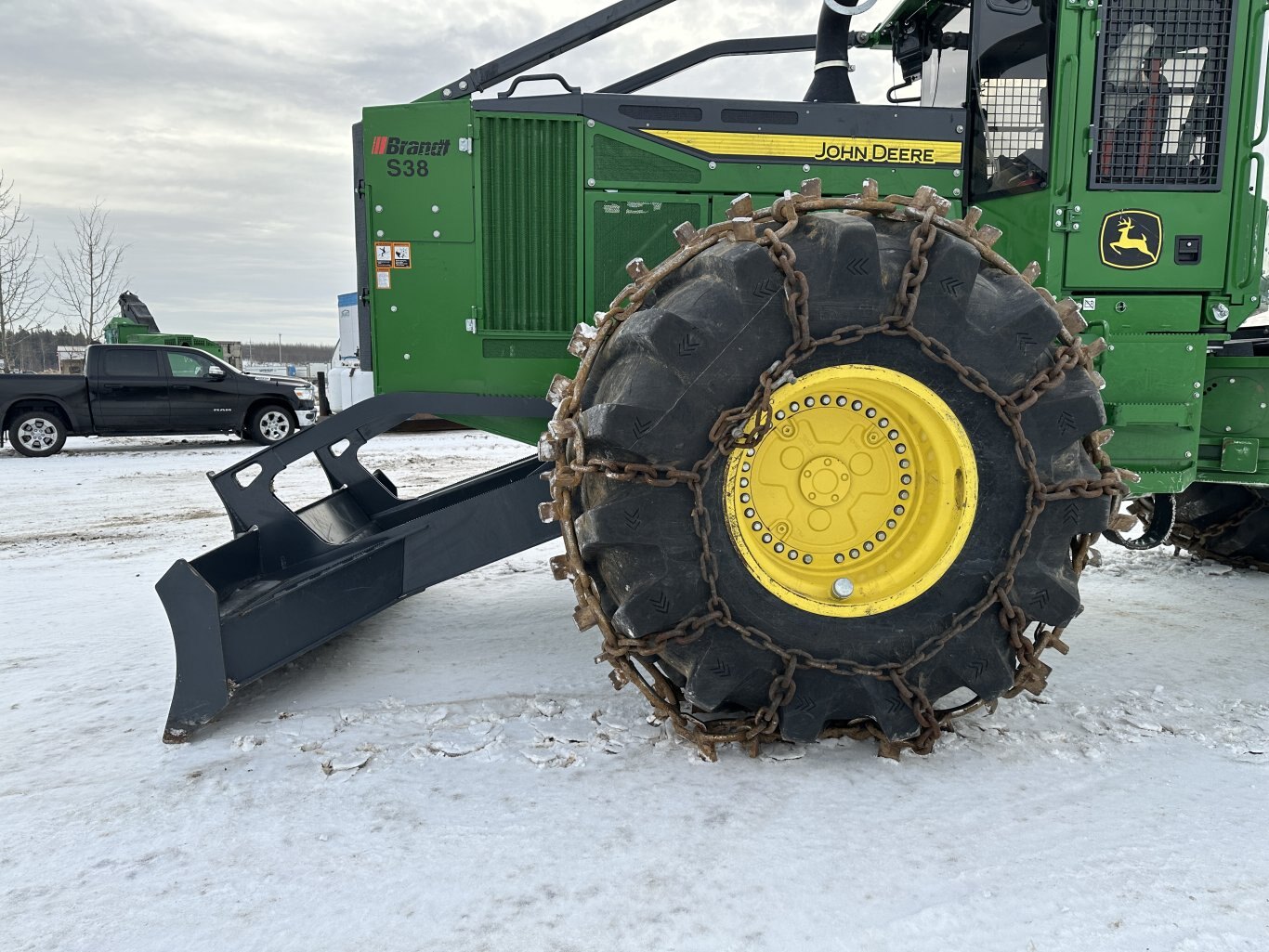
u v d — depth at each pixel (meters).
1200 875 1.84
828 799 2.16
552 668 3.14
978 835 1.99
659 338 2.12
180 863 1.91
